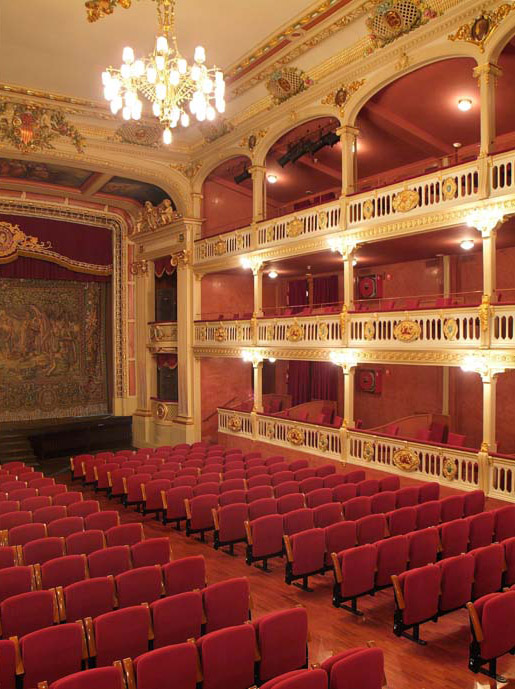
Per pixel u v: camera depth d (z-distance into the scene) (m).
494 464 11.64
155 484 12.41
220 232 21.16
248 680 5.52
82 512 10.70
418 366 18.12
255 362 18.12
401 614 6.98
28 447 20.61
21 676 5.33
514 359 11.30
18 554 8.32
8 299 22.95
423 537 8.34
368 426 19.86
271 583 9.18
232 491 11.27
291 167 19.19
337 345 15.08
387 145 16.66
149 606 6.21
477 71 11.89
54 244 22.88
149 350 23.41
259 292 18.00
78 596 6.64
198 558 7.58
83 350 24.53
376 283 19.44
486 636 6.09
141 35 13.60
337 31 13.52
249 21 13.09
